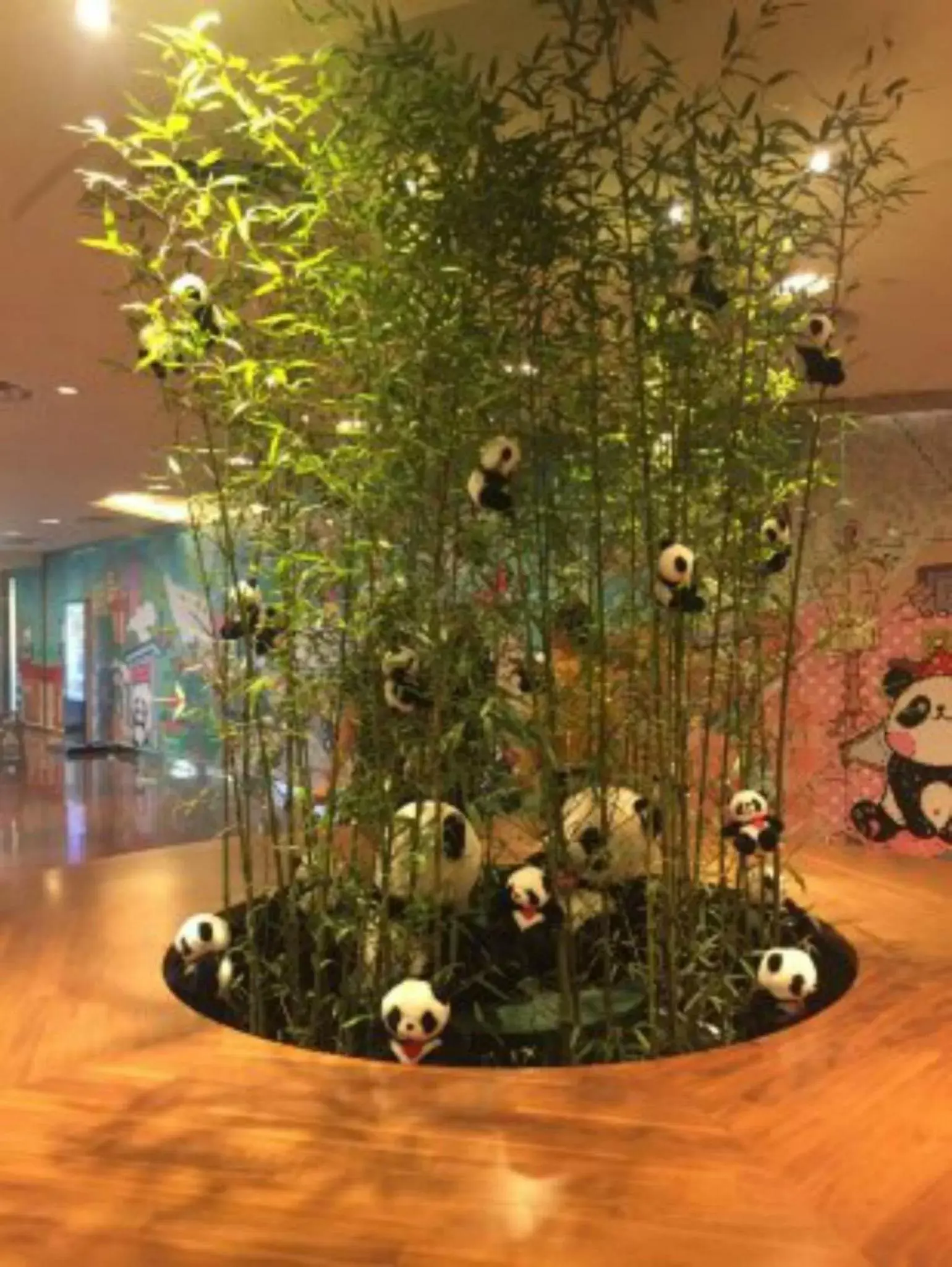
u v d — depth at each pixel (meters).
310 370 2.14
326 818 2.29
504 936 2.35
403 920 2.22
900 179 2.50
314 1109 1.66
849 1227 1.32
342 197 2.01
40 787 10.86
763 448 2.38
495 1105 1.68
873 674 5.59
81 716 15.74
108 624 14.54
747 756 2.54
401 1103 1.68
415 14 2.19
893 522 5.52
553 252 2.02
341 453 2.06
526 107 2.12
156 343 2.00
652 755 2.21
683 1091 1.73
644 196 2.05
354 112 2.06
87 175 2.06
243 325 2.12
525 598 2.14
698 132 2.05
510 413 2.08
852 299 3.80
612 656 2.18
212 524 2.41
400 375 1.96
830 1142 1.55
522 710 2.12
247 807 2.40
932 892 3.11
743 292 2.21
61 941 2.66
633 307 2.08
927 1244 1.28
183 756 12.48
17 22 2.17
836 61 2.37
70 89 2.42
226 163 2.26
